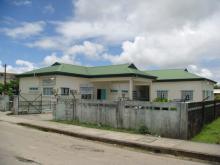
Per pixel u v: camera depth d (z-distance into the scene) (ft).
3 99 86.53
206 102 49.80
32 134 41.04
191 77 109.60
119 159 26.35
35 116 69.21
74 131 42.50
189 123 37.47
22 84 100.94
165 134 38.50
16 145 30.55
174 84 113.19
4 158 23.98
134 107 42.98
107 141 36.24
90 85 99.35
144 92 119.44
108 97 100.42
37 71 98.12
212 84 126.11
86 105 51.34
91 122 50.16
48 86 90.12
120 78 92.43
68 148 30.66
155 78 103.40
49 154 26.45
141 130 40.88
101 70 102.32
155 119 39.86
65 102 56.03
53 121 55.93
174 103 37.86
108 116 47.09
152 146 31.73
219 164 26.63
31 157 24.68
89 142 36.40
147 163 25.35
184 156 29.19
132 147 33.50
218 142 34.12
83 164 23.26
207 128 45.60
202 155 28.07
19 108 76.02
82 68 106.01
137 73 91.71
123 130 43.45
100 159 25.77
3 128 46.93
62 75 88.99
